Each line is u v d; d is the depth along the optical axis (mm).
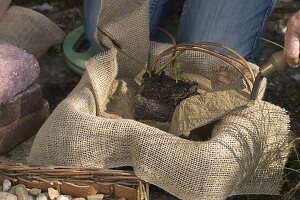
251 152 1124
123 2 1259
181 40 1388
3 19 1396
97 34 1267
